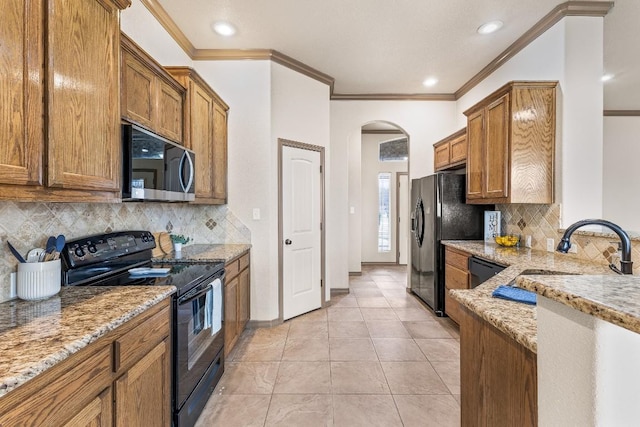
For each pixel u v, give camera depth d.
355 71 3.81
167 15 2.69
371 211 6.73
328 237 4.54
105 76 1.38
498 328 0.99
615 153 4.62
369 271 6.14
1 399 0.71
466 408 1.25
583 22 2.58
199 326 1.89
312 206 3.82
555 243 2.66
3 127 0.93
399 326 3.32
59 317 1.11
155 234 2.59
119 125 1.48
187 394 1.69
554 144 2.64
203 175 2.72
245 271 3.10
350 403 2.03
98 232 1.95
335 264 4.55
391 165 6.71
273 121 3.38
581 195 2.59
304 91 3.71
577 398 0.62
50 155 1.09
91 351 0.98
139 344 1.26
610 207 4.61
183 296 1.65
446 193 3.62
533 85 2.63
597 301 0.57
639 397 0.56
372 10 2.65
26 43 1.00
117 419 1.11
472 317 1.20
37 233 1.50
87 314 1.14
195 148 2.58
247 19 2.77
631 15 2.56
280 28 2.91
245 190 3.34
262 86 3.32
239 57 3.31
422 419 1.88
